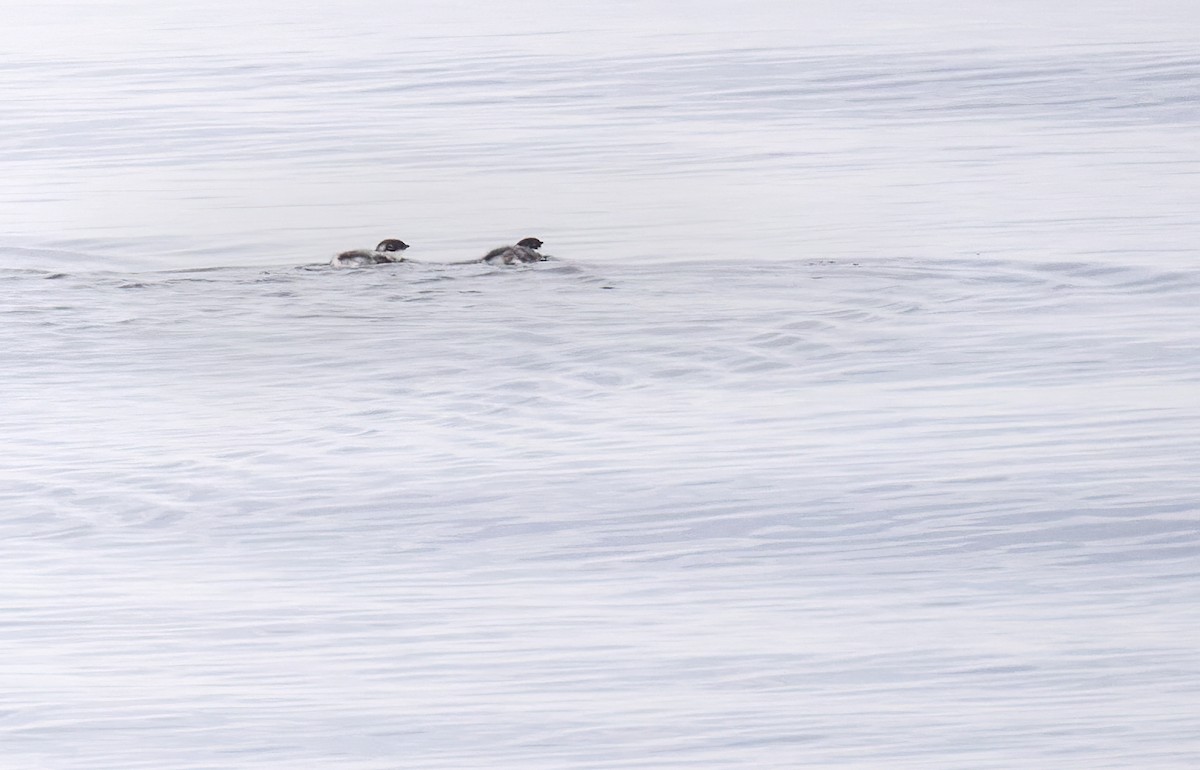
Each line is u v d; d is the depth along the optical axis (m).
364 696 25.62
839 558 31.50
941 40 112.94
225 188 74.50
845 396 42.12
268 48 119.75
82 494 36.47
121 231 66.56
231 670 26.81
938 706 24.77
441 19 134.12
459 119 90.12
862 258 57.47
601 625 28.44
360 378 45.09
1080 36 112.94
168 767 23.30
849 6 135.00
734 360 45.66
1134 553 31.27
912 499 34.50
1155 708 24.50
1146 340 46.38
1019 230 60.91
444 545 32.84
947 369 44.25
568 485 36.06
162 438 40.41
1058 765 22.78
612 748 23.58
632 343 47.62
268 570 31.70
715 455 37.75
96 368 46.72
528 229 65.31
